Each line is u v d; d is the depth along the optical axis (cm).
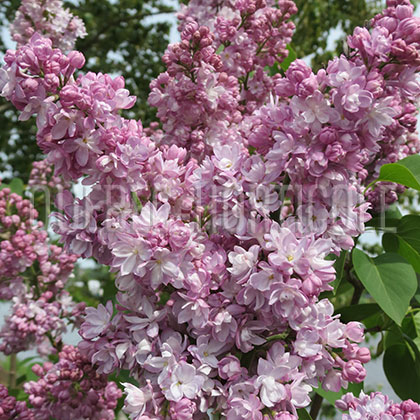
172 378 140
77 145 145
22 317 288
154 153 157
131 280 151
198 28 206
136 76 627
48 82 139
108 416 204
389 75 150
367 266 200
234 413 138
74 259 304
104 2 643
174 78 214
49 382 205
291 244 140
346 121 142
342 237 155
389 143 231
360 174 190
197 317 147
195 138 204
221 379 150
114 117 147
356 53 157
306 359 145
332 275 140
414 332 241
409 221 233
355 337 153
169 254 142
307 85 140
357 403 151
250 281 140
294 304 139
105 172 146
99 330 158
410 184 203
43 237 299
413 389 228
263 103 252
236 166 151
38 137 147
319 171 141
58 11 311
